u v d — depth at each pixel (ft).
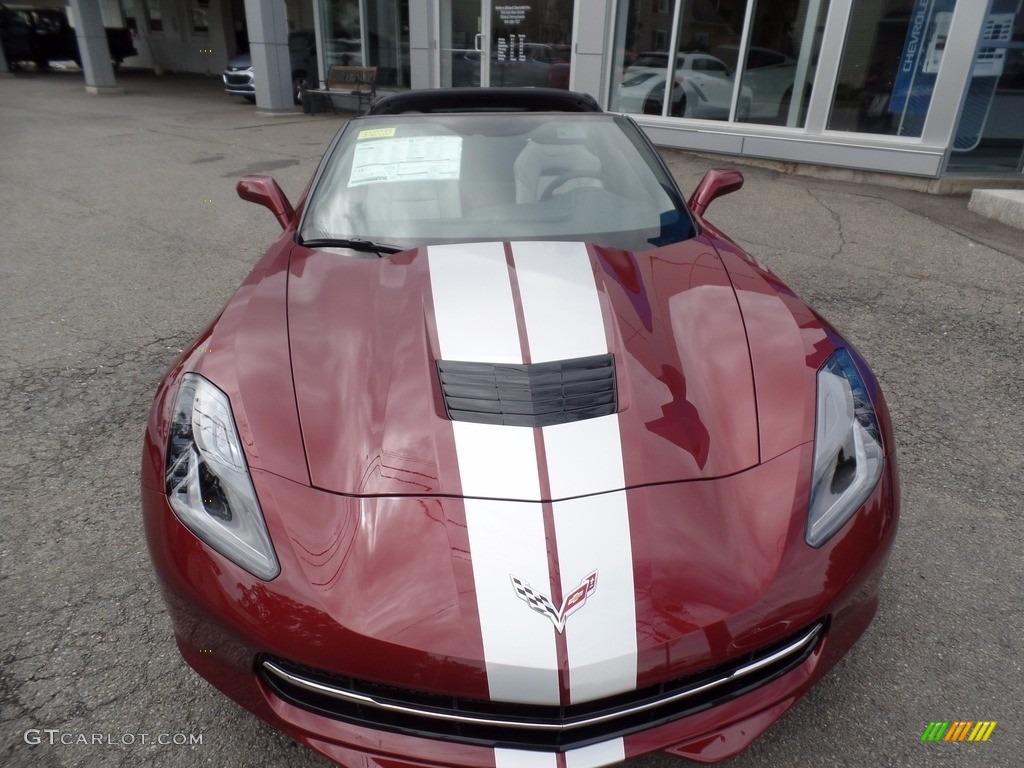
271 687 4.90
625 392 5.49
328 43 42.63
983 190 21.58
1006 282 15.67
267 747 5.64
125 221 20.27
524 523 4.60
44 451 9.55
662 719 4.69
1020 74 22.84
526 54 34.47
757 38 26.68
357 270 7.00
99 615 6.86
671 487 4.89
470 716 4.45
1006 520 8.22
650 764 5.49
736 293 6.72
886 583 7.25
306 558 4.65
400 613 4.37
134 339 12.84
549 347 5.85
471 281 6.59
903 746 5.60
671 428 5.25
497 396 5.42
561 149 8.86
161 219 20.52
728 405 5.50
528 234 7.68
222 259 17.15
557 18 32.83
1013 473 9.10
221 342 6.05
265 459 5.08
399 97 11.56
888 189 24.54
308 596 4.53
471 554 4.49
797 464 5.16
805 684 5.02
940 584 7.24
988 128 23.61
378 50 40.91
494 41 35.24
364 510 4.77
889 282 15.56
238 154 29.81
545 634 4.25
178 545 4.93
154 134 34.78
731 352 5.94
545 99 11.84
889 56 24.13
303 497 4.89
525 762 4.47
